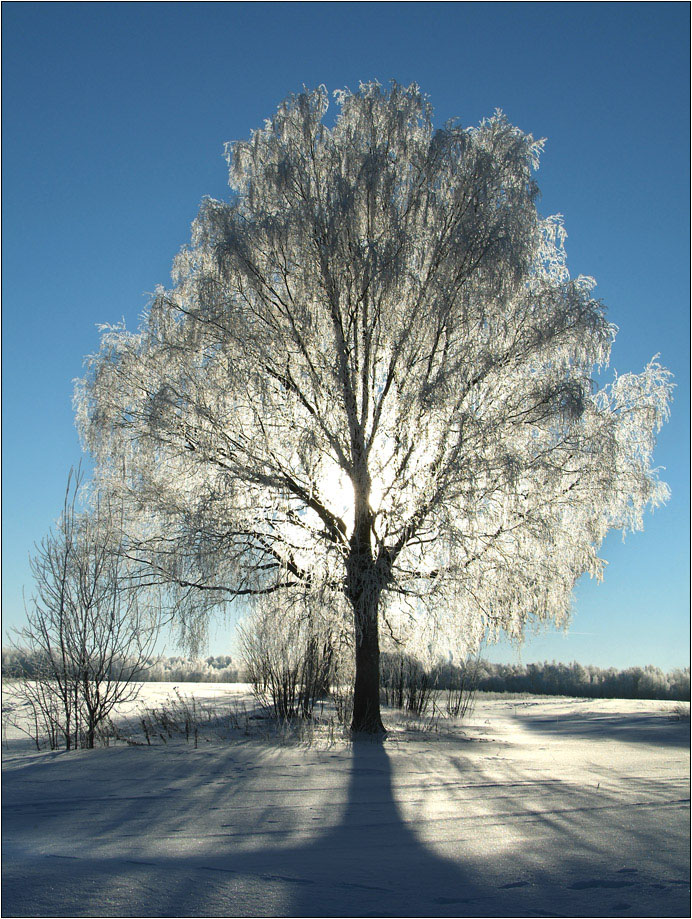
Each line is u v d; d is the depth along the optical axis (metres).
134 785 9.44
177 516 15.41
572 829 6.79
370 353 15.93
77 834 6.59
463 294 15.02
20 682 13.98
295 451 14.98
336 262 15.43
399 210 15.88
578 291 15.48
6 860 5.50
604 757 13.04
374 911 4.35
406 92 16.89
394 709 20.89
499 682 41.84
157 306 15.88
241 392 15.14
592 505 16.17
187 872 5.13
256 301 15.83
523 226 15.45
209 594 15.55
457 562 15.03
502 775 10.45
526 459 14.90
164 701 20.78
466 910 4.40
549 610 16.34
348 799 8.41
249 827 6.88
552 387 14.82
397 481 15.23
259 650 17.98
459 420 14.48
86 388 16.28
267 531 15.91
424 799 8.43
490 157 15.73
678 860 5.65
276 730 15.72
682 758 12.88
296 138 16.81
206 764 11.24
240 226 15.47
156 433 15.34
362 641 16.23
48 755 12.45
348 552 15.69
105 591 13.98
